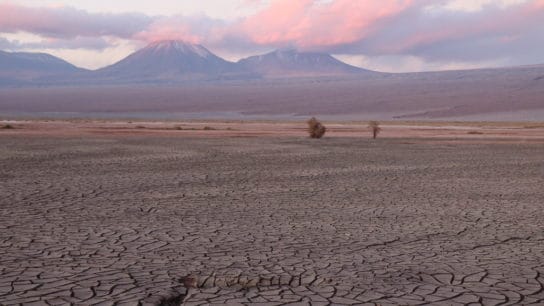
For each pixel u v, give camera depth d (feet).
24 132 148.66
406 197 46.52
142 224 33.91
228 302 19.97
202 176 59.88
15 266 24.23
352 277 23.18
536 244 29.76
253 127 221.46
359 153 93.04
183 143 112.16
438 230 33.17
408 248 28.53
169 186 51.75
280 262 25.34
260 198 45.19
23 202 41.68
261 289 21.68
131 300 19.97
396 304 19.95
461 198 46.16
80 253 26.66
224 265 24.71
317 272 23.81
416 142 124.36
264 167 69.97
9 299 19.98
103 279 22.44
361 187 52.54
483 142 125.70
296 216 37.32
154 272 23.52
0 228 32.22
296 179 58.23
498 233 32.50
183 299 20.36
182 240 29.68
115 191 48.08
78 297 20.26
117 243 28.81
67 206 40.16
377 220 36.19
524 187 53.31
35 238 29.71
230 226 33.63
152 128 192.34
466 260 26.22
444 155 90.17
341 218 36.76
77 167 67.31
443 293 21.26
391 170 67.77
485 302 20.34
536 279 23.25
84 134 143.64
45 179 55.67
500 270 24.53
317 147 106.01
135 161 75.61
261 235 31.17
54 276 22.80
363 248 28.40
